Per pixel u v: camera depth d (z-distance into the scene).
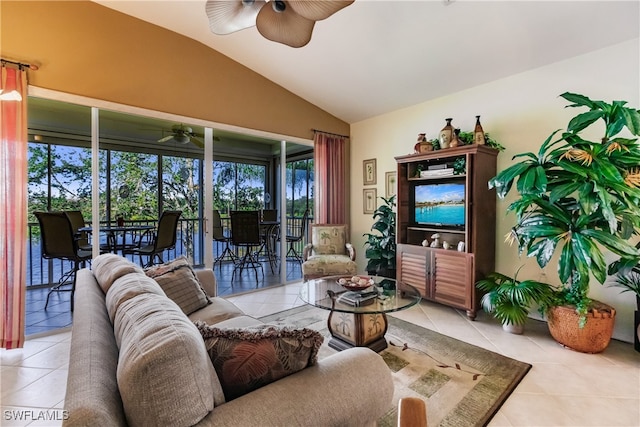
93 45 2.76
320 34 2.90
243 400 0.83
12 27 2.41
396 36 2.80
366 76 3.52
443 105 3.68
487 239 3.09
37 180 2.80
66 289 3.23
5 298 2.38
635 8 2.15
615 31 2.37
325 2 1.62
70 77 2.66
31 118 2.72
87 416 0.61
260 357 0.93
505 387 1.86
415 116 3.99
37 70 2.51
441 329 2.75
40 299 3.16
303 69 3.62
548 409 1.67
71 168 2.90
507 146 3.13
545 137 2.88
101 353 0.87
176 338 0.75
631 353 2.28
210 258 3.79
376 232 4.51
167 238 3.43
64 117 2.84
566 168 2.14
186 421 0.71
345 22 2.70
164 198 3.48
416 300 2.22
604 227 2.23
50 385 1.92
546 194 2.37
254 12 1.86
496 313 2.61
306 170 4.71
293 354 0.98
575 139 2.21
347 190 4.88
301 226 4.72
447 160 3.52
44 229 2.88
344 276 2.87
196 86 3.37
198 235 3.73
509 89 3.12
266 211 4.36
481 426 1.54
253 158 4.20
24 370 2.10
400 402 0.59
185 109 3.30
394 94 3.80
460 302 3.04
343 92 3.98
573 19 2.32
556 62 2.80
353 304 2.12
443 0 2.32
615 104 2.09
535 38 2.56
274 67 3.69
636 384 1.89
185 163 3.59
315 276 3.72
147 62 3.05
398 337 2.57
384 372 1.06
